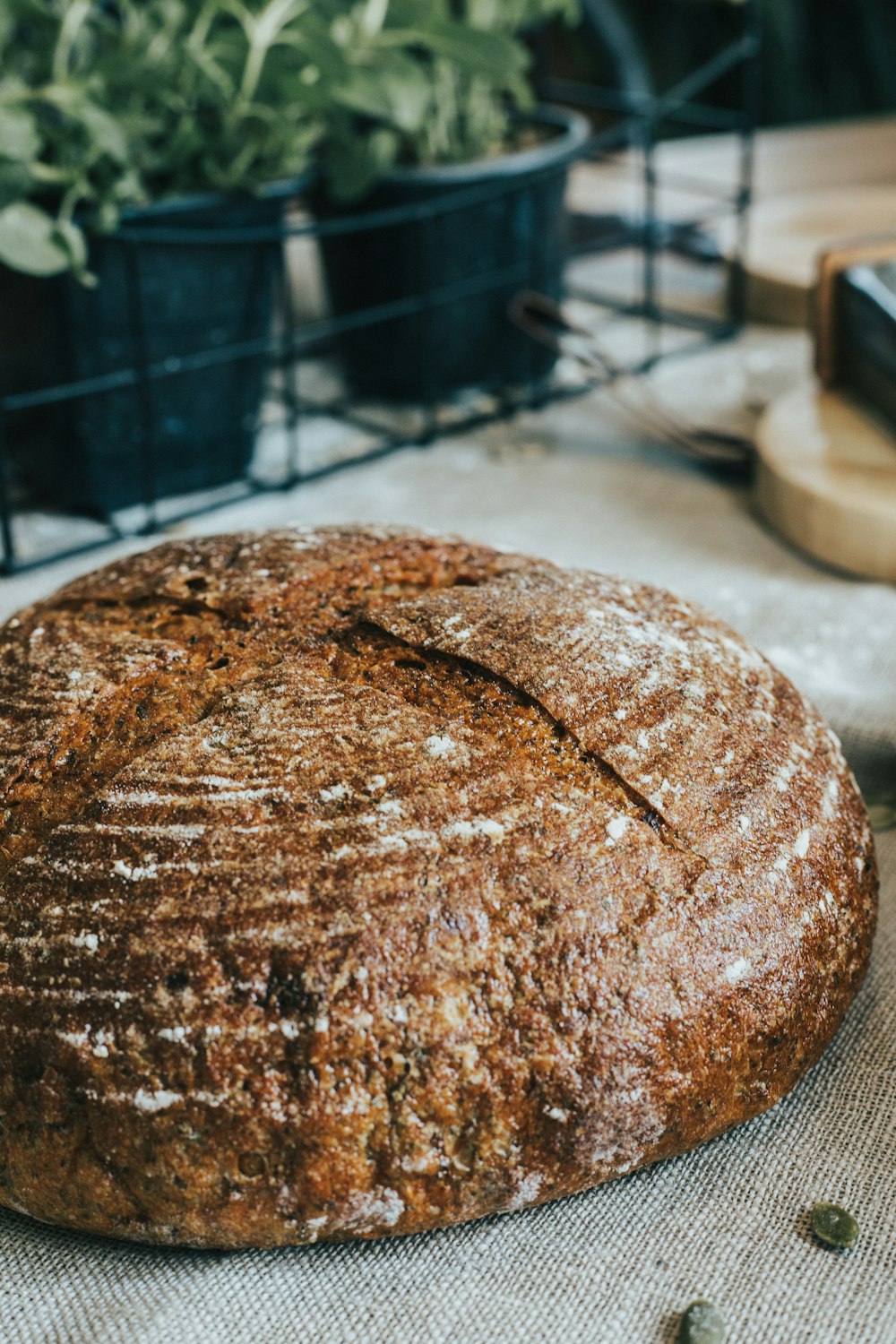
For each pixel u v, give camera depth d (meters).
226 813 0.44
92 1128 0.42
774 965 0.45
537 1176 0.43
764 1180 0.46
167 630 0.50
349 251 0.93
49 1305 0.43
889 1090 0.49
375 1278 0.44
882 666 0.66
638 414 0.96
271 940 0.42
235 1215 0.42
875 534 0.73
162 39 0.77
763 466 0.80
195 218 0.76
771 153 1.49
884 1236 0.45
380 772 0.44
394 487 0.88
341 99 0.78
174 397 0.80
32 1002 0.43
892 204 1.29
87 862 0.44
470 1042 0.42
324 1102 0.42
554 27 1.72
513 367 0.98
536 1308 0.43
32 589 0.74
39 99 0.73
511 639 0.48
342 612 0.50
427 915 0.43
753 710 0.49
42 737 0.47
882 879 0.56
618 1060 0.43
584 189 1.40
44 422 0.79
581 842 0.44
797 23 1.83
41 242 0.69
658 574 0.75
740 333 1.10
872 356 0.82
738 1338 0.42
